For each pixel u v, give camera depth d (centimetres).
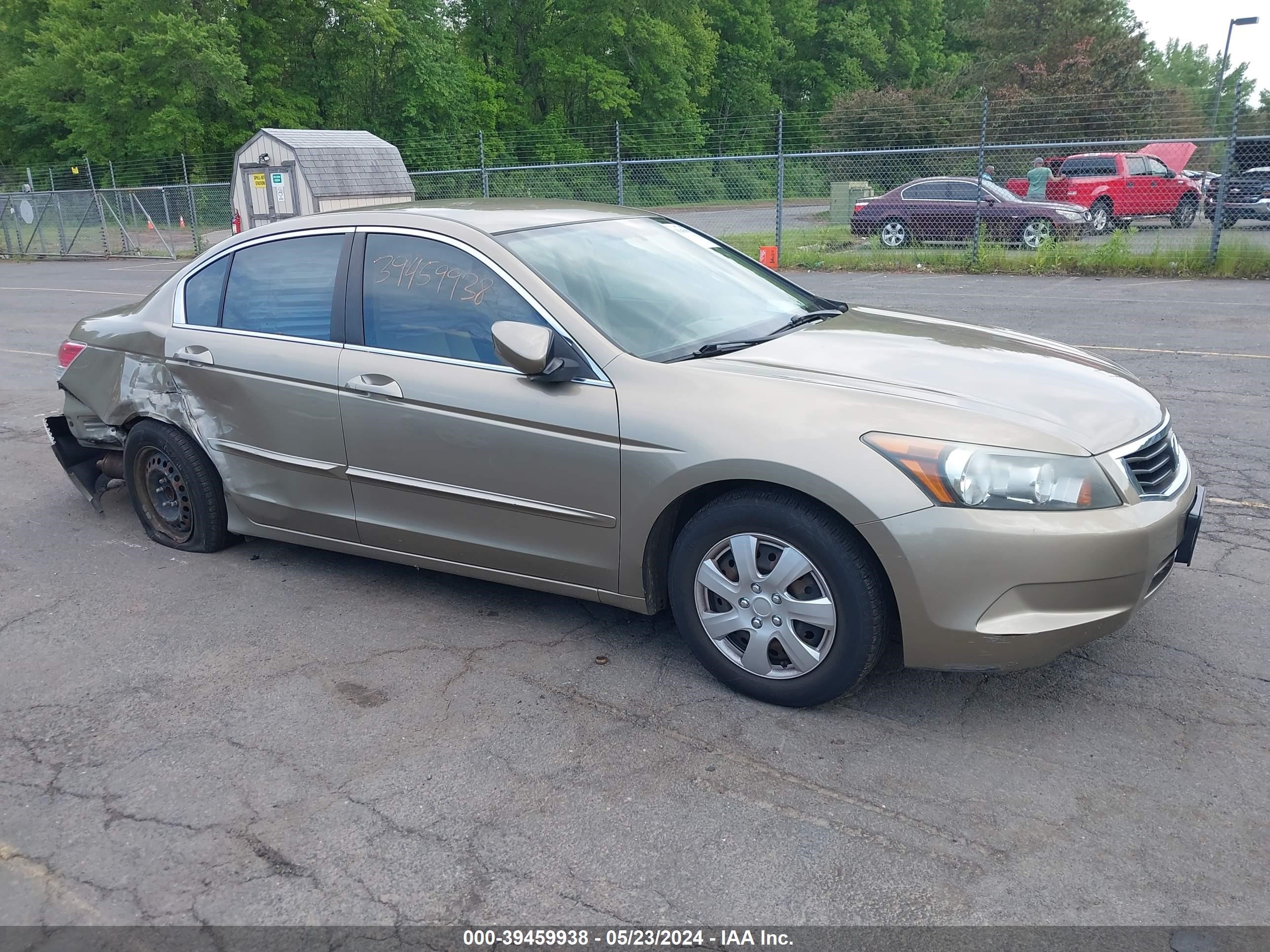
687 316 382
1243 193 1830
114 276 2139
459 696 348
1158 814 273
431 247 392
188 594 442
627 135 5003
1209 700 330
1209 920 234
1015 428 302
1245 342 931
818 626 316
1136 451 314
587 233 414
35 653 391
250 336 436
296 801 291
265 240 444
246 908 249
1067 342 952
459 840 272
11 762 317
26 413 819
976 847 262
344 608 424
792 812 279
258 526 456
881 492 295
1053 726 318
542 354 334
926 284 1512
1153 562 306
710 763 304
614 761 306
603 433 340
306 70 4303
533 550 370
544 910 245
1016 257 1678
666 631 394
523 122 4878
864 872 254
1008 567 290
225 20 3825
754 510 318
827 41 6194
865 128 3728
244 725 334
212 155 3969
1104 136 2794
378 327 398
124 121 3981
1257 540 461
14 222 2880
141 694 357
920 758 303
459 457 373
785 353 354
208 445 456
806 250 1933
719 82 5800
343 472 409
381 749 317
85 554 496
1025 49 4438
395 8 4281
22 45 4378
